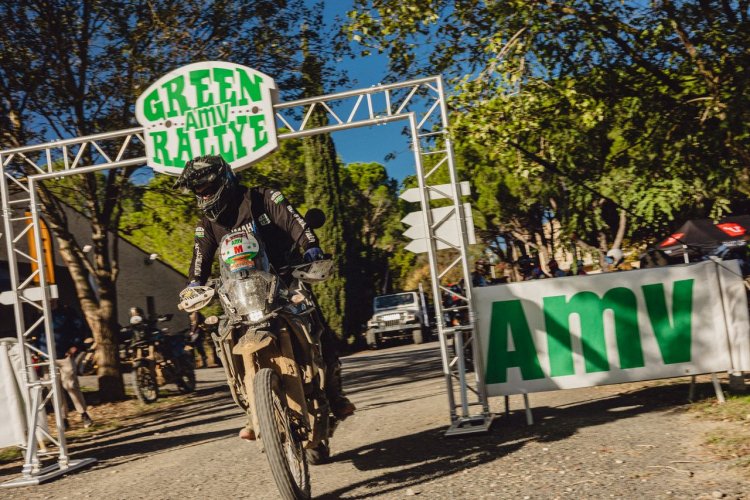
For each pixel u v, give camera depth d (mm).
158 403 15016
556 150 10422
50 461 9250
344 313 33531
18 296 8977
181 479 6633
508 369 7488
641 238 24047
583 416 7359
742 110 8352
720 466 4867
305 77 15508
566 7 8758
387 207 44969
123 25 14484
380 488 5379
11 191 14805
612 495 4504
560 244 16391
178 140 9102
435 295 7852
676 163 10109
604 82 9750
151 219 19094
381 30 9789
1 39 14000
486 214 31469
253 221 5547
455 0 9734
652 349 7410
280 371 5023
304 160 34969
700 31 8961
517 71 8789
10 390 8398
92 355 22906
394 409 9828
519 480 5098
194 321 24156
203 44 14992
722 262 7363
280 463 4590
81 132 14898
